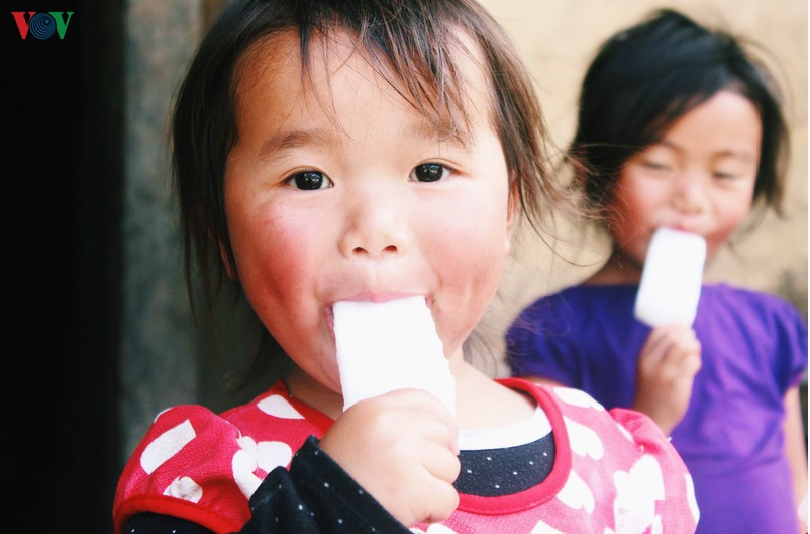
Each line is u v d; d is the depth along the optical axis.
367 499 1.13
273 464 1.38
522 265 2.37
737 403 2.40
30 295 2.74
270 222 1.32
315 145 1.32
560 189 2.17
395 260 1.30
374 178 1.31
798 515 2.46
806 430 2.63
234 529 1.29
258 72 1.36
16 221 2.72
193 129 1.55
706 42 2.43
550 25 2.58
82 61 2.64
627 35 2.50
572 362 2.32
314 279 1.31
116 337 2.64
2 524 2.74
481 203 1.37
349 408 1.21
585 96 2.46
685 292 2.24
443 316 1.35
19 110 2.68
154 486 1.34
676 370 2.29
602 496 1.48
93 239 2.67
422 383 1.26
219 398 2.53
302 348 1.35
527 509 1.38
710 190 2.36
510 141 1.56
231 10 1.49
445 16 1.48
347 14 1.38
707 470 2.34
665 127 2.34
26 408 2.75
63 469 2.73
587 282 2.38
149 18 2.58
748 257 2.63
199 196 1.58
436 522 1.30
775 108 2.52
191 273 2.21
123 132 2.60
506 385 1.61
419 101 1.33
